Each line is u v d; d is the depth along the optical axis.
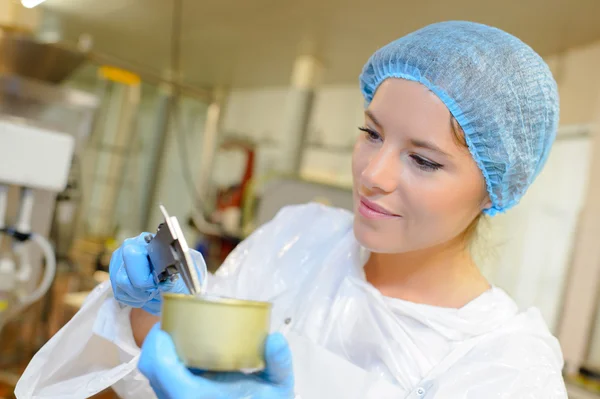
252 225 3.29
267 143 4.31
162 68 4.39
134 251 0.62
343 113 3.85
